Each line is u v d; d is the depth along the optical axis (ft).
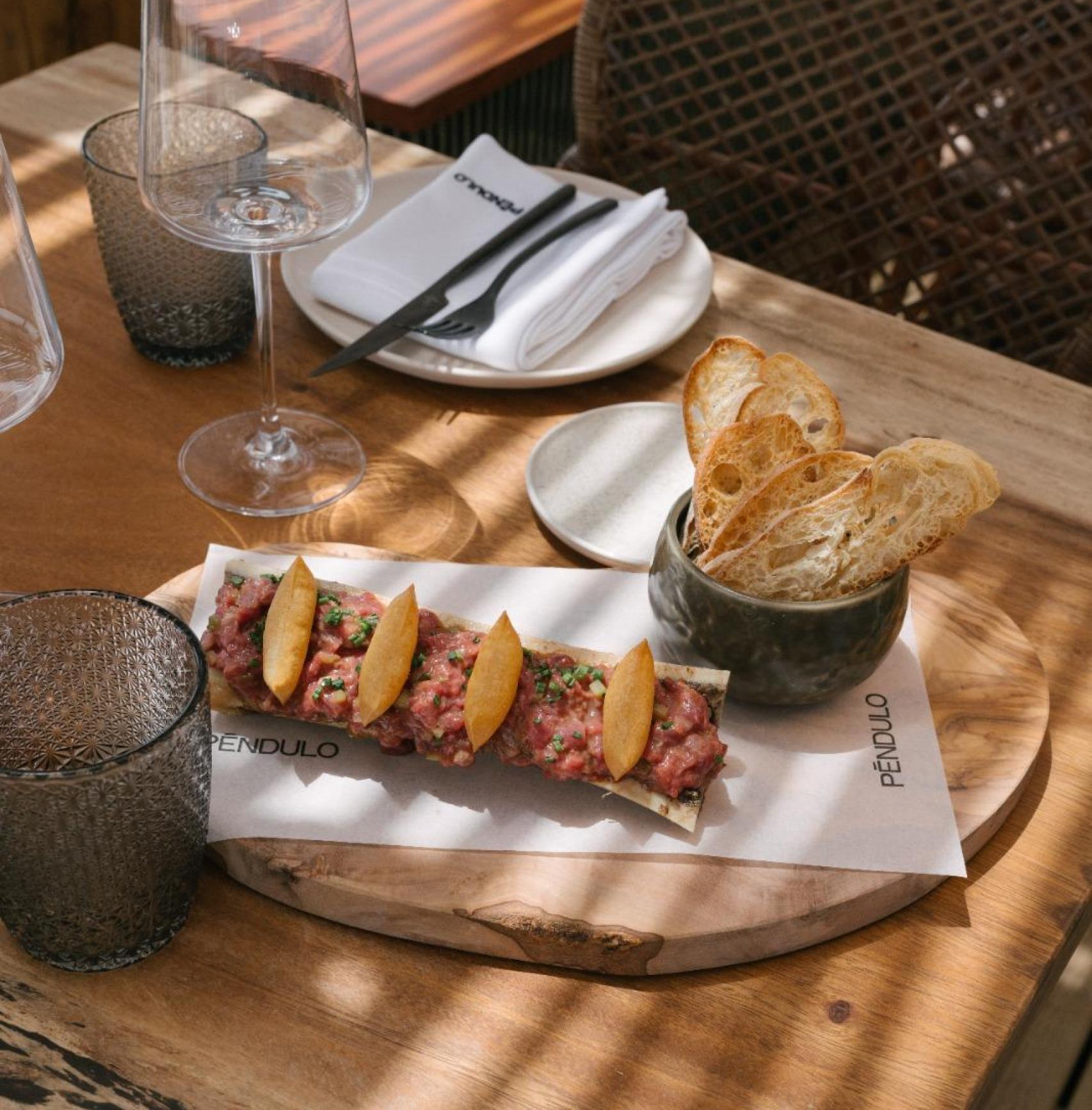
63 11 7.07
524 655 2.26
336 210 2.73
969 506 2.19
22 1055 1.87
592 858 2.14
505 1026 1.97
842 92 4.79
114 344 3.40
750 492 2.33
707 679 2.23
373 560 2.68
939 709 2.50
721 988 2.05
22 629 1.96
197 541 2.81
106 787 1.73
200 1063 1.88
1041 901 2.22
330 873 2.07
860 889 2.11
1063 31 4.45
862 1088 1.92
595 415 3.17
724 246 5.24
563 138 7.70
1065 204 4.50
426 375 3.25
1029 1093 3.70
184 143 2.63
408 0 6.22
